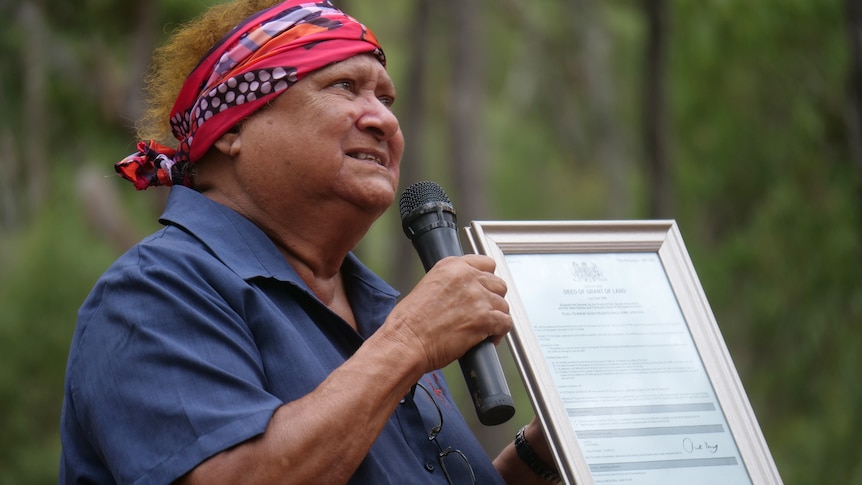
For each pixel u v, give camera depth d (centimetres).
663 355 448
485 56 2641
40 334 1566
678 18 1535
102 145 1642
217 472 371
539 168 2725
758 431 443
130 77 1459
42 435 1597
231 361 395
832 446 1591
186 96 456
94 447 405
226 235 434
